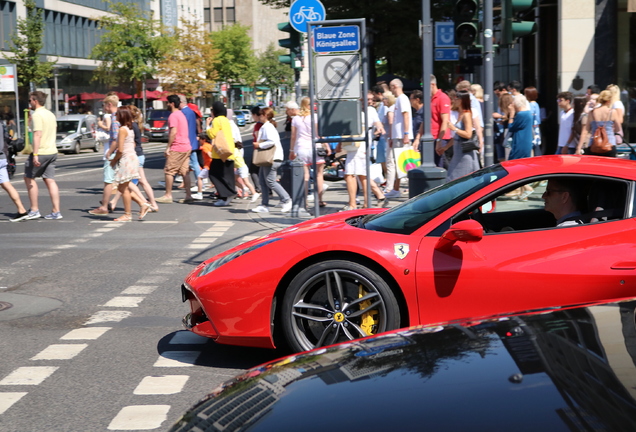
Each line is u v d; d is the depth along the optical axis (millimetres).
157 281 7902
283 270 4777
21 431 4012
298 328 4840
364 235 4809
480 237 4457
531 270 4531
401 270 4648
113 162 12445
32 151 12523
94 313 6605
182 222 12297
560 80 17875
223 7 125812
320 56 10375
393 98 13820
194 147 15461
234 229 11438
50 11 53969
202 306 4934
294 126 12719
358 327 4785
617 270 4473
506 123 14047
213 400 2443
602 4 17469
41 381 4824
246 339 4848
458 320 2785
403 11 32062
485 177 5043
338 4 32312
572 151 13039
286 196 13078
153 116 49250
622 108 10891
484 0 10609
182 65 54594
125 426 4062
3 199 16438
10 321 6363
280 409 2154
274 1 35500
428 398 2016
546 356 2152
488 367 2146
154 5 71250
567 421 1812
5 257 9391
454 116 13969
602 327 2320
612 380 1962
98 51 53812
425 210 4977
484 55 10719
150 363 5172
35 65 44156
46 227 11953
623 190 4715
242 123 76688
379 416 1975
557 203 4863
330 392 2191
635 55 17453
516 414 1868
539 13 19641
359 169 12070
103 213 13102
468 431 1837
